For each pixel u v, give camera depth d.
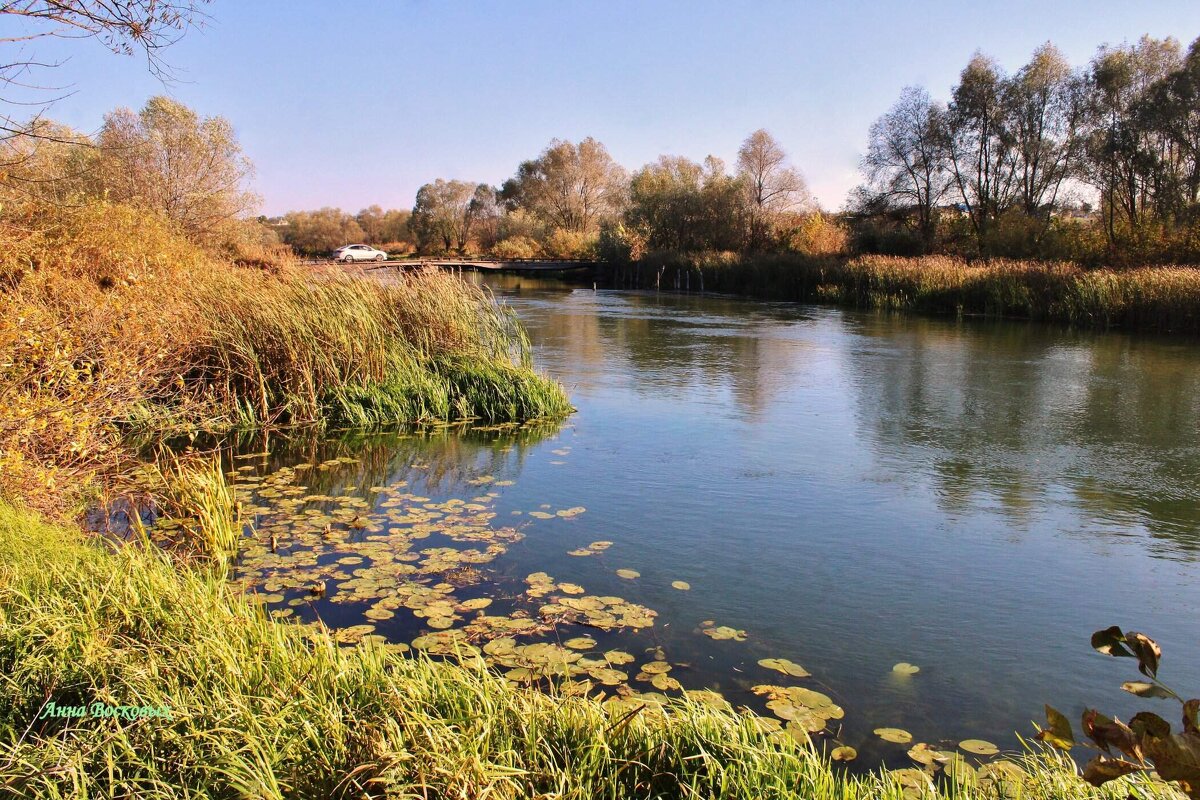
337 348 9.99
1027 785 2.89
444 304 11.46
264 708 2.85
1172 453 8.62
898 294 26.92
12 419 4.79
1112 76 29.05
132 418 8.35
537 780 2.67
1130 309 20.64
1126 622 4.83
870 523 6.45
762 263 33.31
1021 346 17.23
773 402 11.32
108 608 3.42
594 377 13.27
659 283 36.75
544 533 6.10
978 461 8.30
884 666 4.24
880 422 10.08
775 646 4.40
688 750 2.91
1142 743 1.59
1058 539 6.16
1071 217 32.94
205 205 21.80
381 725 2.74
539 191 57.91
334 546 5.71
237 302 9.72
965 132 34.34
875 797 2.79
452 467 7.97
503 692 3.15
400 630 4.43
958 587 5.27
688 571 5.43
